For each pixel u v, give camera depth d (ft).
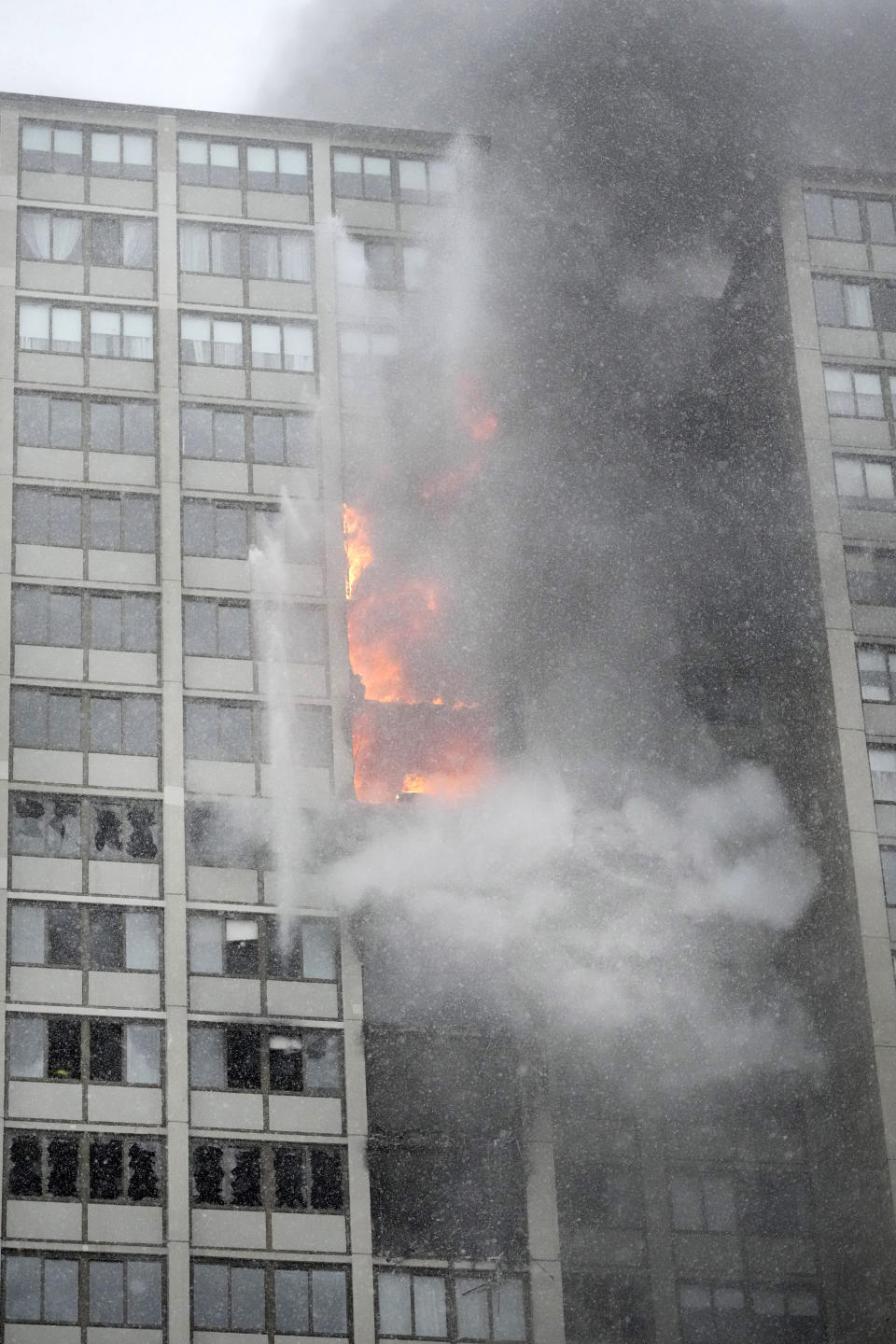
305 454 276.41
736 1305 258.16
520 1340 242.78
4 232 279.69
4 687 257.75
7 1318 231.71
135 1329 233.76
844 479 287.89
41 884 249.55
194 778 258.16
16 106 285.84
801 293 295.89
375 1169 246.47
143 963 248.32
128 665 262.06
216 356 278.87
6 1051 241.35
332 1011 250.78
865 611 282.36
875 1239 257.96
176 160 287.28
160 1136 241.35
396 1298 241.76
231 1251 238.89
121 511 269.23
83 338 276.62
